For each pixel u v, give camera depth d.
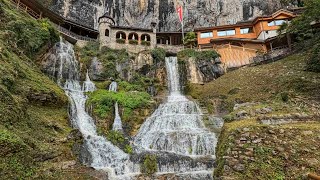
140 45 37.44
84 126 19.17
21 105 13.25
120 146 16.44
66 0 45.12
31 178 9.77
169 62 32.91
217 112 22.38
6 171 9.10
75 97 22.22
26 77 17.22
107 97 21.92
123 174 13.27
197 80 30.98
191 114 21.08
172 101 25.06
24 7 33.09
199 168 13.59
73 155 13.23
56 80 24.64
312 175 9.66
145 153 14.99
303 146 11.40
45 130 14.02
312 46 27.58
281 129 12.40
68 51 29.09
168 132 17.77
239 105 19.12
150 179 12.60
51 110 17.41
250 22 41.62
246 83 25.78
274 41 36.56
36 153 11.07
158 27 52.25
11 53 18.48
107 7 50.06
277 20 40.44
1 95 11.93
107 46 35.78
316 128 12.49
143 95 24.31
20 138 10.70
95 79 28.22
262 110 16.06
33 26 26.06
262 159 11.16
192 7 53.06
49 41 26.97
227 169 11.30
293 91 19.56
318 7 21.00
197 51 34.47
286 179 10.30
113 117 20.98
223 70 32.06
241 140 12.11
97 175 12.25
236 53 33.94
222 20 52.03
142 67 31.50
